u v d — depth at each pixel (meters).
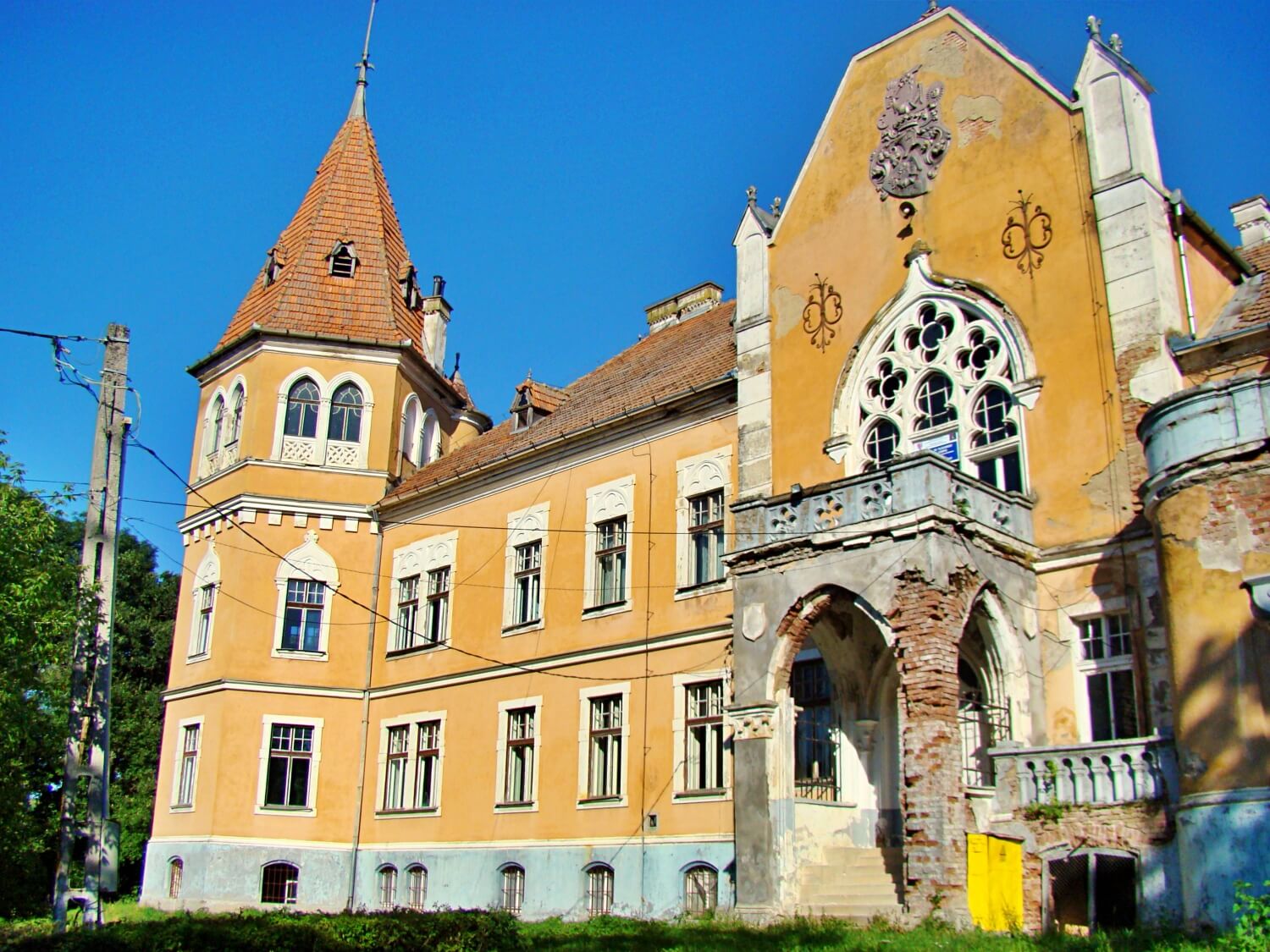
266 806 33.41
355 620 35.59
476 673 31.70
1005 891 17.47
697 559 27.05
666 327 37.38
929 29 24.83
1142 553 19.25
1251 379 16.27
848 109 26.05
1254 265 23.16
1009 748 18.33
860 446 24.06
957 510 19.25
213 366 38.88
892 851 21.47
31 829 24.23
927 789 17.64
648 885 25.47
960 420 22.39
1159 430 17.27
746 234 27.38
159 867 34.34
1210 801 15.52
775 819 20.12
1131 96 21.38
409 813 32.47
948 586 18.59
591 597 29.06
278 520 35.66
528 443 32.81
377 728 34.50
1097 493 20.09
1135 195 20.75
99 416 20.16
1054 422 20.94
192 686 35.38
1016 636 19.70
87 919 17.78
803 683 23.94
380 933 16.02
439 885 30.78
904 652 18.48
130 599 52.84
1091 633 19.77
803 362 25.41
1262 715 15.31
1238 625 15.75
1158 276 20.20
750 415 26.05
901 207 24.42
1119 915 16.97
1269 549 15.64
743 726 20.84
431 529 34.78
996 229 22.69
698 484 27.17
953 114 23.95
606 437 29.81
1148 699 18.67
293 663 34.72
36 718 22.05
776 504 21.31
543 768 28.98
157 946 14.12
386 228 40.75
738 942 17.44
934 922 16.97
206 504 37.03
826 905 19.77
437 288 42.38
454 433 40.88
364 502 36.38
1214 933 14.98
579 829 27.48
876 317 24.23
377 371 37.34
